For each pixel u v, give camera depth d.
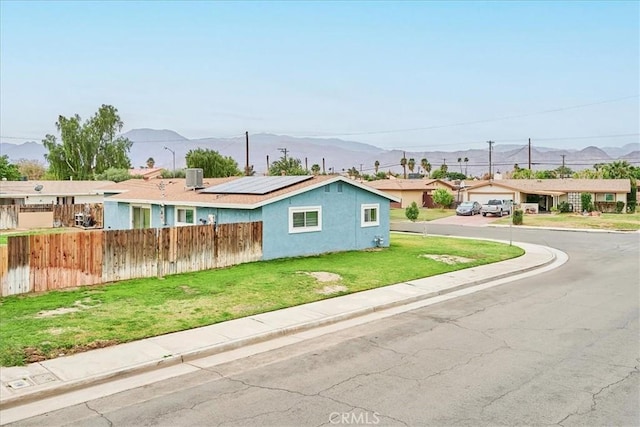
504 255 23.19
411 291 15.09
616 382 7.88
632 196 56.91
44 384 7.79
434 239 30.14
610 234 35.50
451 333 10.88
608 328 11.20
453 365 8.74
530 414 6.75
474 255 22.70
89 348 9.45
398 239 29.80
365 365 8.81
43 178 75.50
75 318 11.20
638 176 71.06
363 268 18.31
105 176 61.03
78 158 66.12
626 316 12.32
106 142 67.56
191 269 17.25
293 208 20.62
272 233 19.94
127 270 15.66
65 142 65.44
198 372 8.62
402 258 20.95
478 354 9.36
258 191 21.45
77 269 14.59
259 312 12.28
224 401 7.31
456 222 46.00
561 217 48.59
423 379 8.07
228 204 20.52
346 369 8.62
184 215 23.72
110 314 11.62
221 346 9.78
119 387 7.96
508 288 16.31
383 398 7.32
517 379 8.03
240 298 13.51
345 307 12.99
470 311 13.03
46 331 10.23
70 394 7.70
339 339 10.53
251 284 15.18
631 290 15.78
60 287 14.26
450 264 20.02
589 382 7.89
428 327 11.42
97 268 15.01
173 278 15.96
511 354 9.35
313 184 21.31
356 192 23.34
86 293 13.67
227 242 18.34
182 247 16.97
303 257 20.67
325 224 21.98
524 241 30.94
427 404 7.09
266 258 19.73
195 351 9.41
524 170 82.62
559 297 14.76
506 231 37.78
